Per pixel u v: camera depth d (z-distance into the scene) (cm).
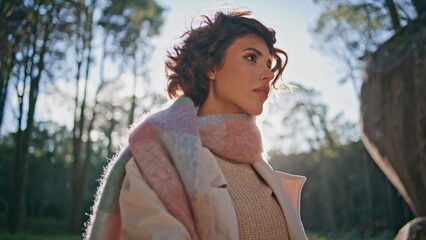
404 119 629
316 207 4359
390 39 736
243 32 138
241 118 133
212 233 106
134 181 107
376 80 693
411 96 629
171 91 144
